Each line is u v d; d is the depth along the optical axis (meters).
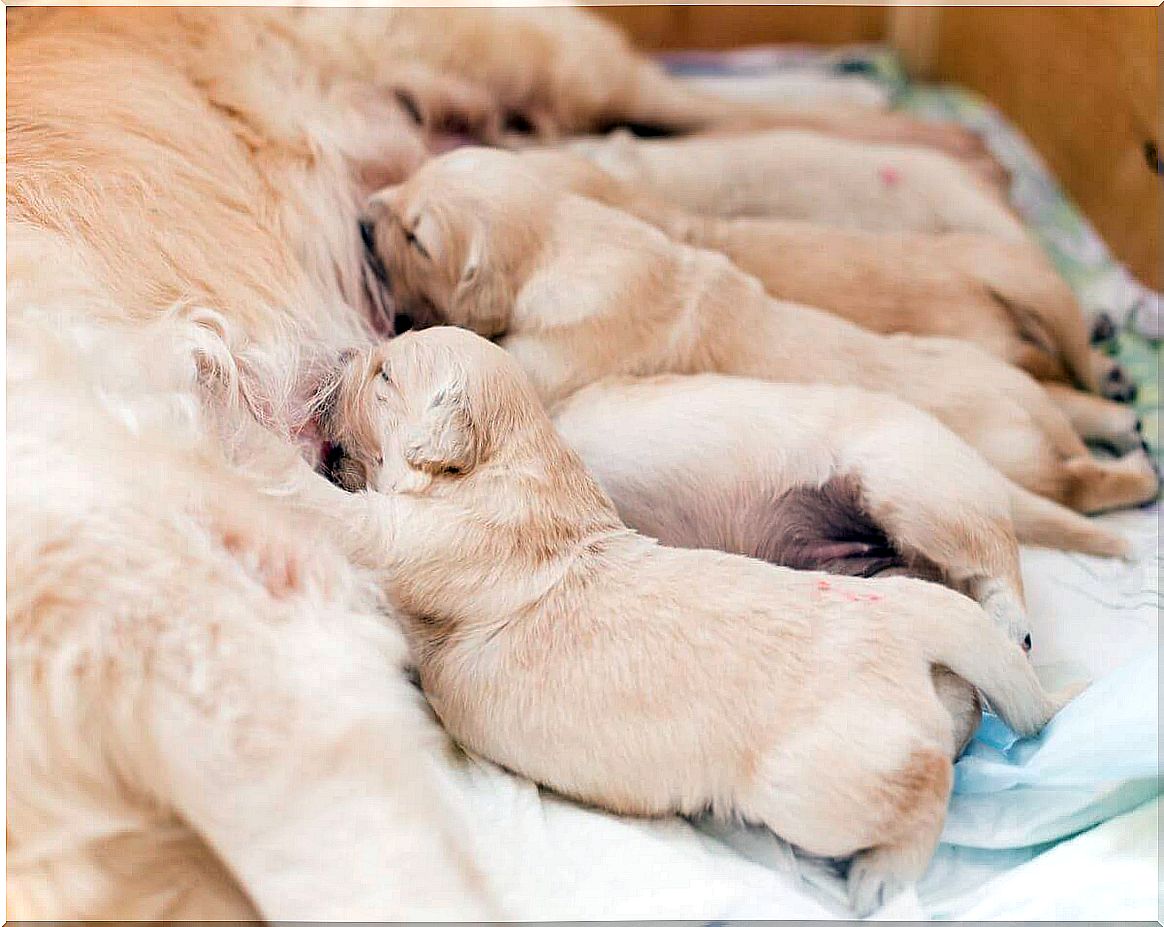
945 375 1.22
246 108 1.28
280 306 1.13
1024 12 2.12
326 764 0.73
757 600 0.92
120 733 0.72
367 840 0.73
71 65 1.21
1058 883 0.86
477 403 0.99
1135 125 1.75
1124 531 1.21
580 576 0.94
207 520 0.81
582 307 1.18
